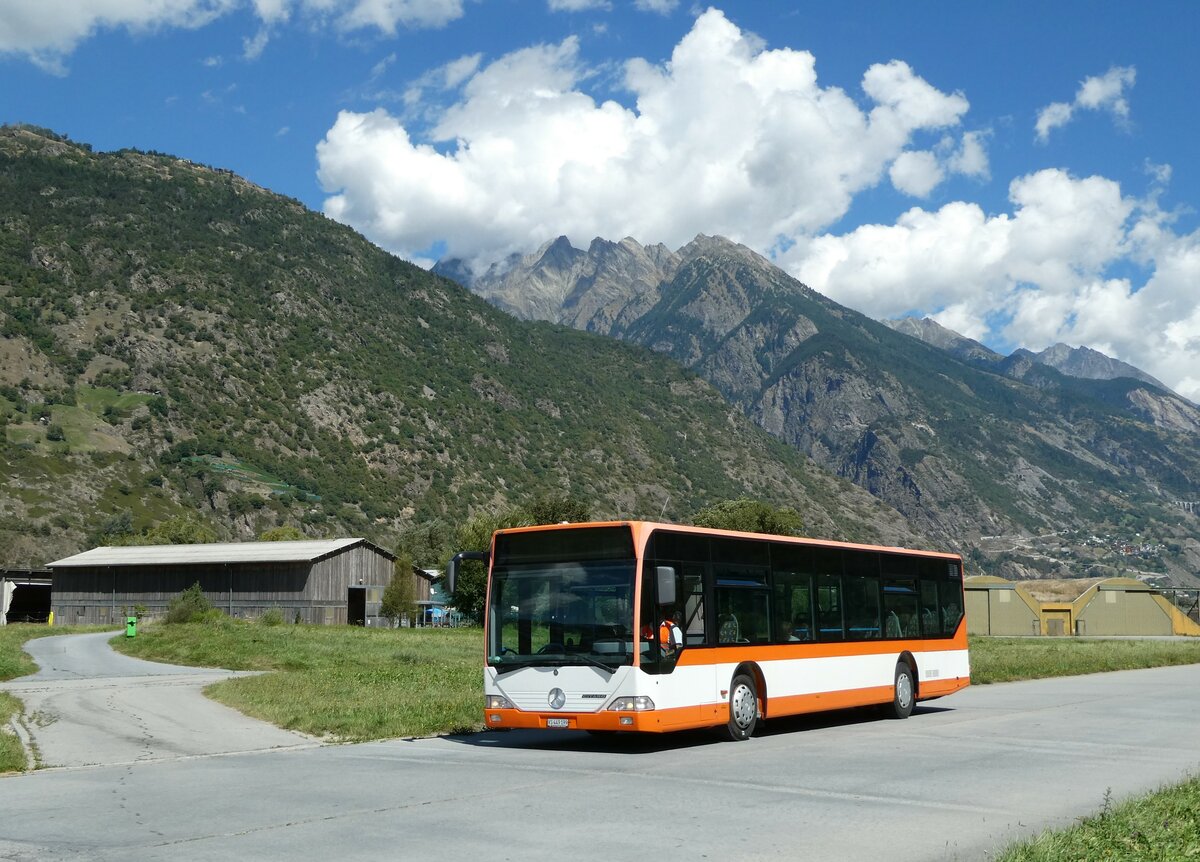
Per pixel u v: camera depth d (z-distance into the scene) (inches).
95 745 676.1
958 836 384.8
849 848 363.9
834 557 829.8
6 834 389.1
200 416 7805.1
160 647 1791.3
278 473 7623.0
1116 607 4480.8
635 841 373.4
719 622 701.3
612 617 642.2
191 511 6884.8
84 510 6269.7
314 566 3501.5
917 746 669.9
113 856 349.7
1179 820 385.1
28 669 1386.6
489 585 684.1
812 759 605.3
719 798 466.3
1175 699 1053.8
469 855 350.0
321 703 895.7
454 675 1186.0
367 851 356.5
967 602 4591.5
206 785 509.0
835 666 807.7
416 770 561.9
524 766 579.5
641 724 623.5
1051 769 561.6
